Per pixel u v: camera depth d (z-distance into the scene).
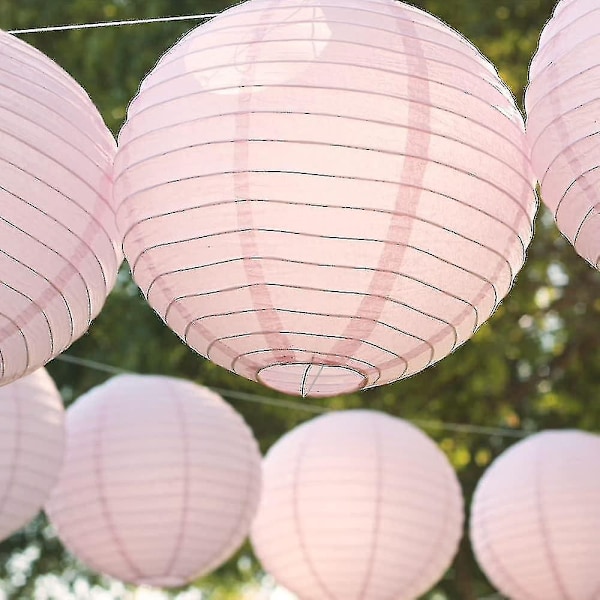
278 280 2.94
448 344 3.25
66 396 9.22
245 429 5.50
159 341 8.79
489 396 9.07
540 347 9.05
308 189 2.85
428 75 2.97
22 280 3.10
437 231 2.94
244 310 3.03
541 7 8.30
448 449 9.10
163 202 2.97
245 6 3.15
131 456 5.22
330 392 3.52
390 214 2.88
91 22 8.62
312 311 3.00
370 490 5.51
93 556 5.37
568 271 8.81
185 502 5.21
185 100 2.97
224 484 5.28
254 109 2.88
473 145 2.98
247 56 2.96
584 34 3.03
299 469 5.62
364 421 5.75
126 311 8.77
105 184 3.29
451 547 5.75
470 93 3.02
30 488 4.95
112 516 5.23
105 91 8.57
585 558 5.66
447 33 3.14
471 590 9.87
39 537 10.41
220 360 3.34
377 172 2.86
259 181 2.86
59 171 3.13
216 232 2.91
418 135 2.90
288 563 5.66
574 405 9.18
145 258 3.11
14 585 10.36
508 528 5.80
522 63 8.25
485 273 3.09
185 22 8.32
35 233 3.09
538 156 3.17
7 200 3.05
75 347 9.09
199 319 3.15
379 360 3.22
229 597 11.26
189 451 5.24
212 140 2.90
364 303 2.98
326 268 2.90
